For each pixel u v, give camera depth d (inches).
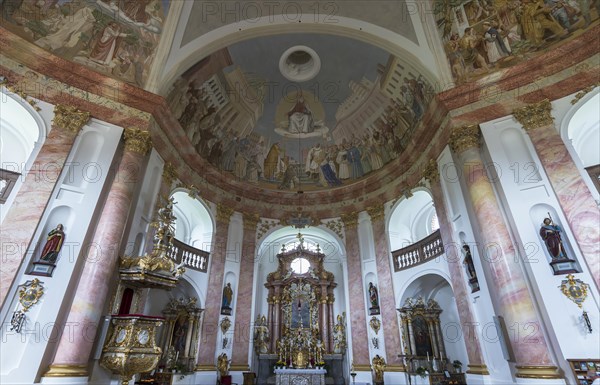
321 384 446.3
